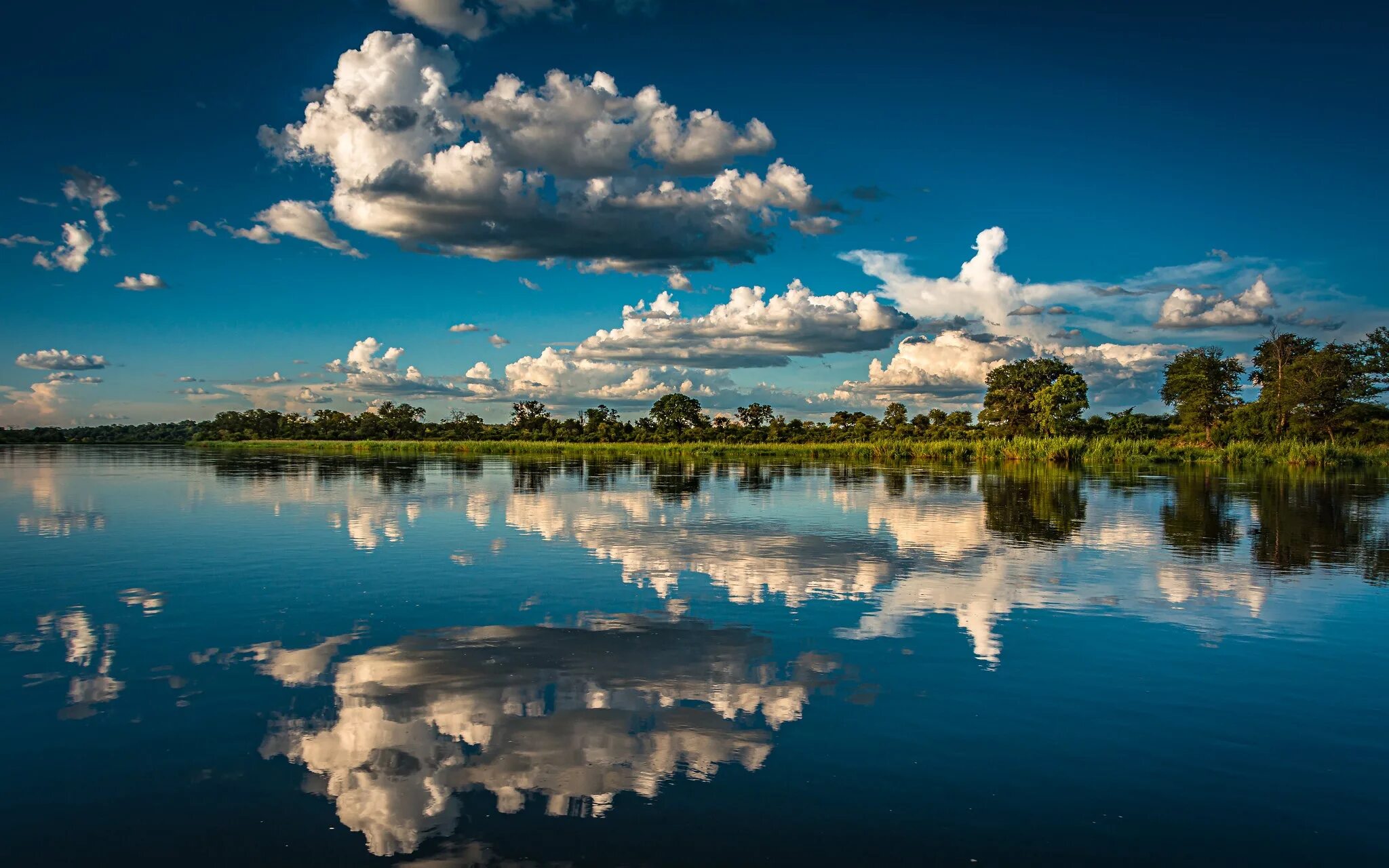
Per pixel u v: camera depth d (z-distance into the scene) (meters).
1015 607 14.63
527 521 27.12
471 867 6.15
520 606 14.52
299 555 19.98
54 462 75.69
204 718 9.06
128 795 7.27
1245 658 11.61
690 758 8.09
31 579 16.88
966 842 6.61
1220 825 6.95
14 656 11.36
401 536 23.39
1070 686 10.36
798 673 10.76
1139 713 9.47
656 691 10.02
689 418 173.62
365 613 13.97
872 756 8.19
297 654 11.52
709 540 22.72
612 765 7.92
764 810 7.07
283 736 8.57
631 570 18.08
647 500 35.50
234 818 6.89
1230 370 109.44
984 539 23.28
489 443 151.38
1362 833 6.84
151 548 21.12
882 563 19.16
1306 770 8.04
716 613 14.06
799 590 16.02
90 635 12.49
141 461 79.88
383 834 6.61
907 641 12.34
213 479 49.34
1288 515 30.08
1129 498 38.03
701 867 6.17
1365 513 31.14
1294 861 6.40
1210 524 27.20
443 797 7.27
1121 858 6.39
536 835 6.61
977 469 68.44
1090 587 16.42
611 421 167.12
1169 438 126.06
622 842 6.52
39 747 8.28
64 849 6.41
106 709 9.33
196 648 11.81
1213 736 8.81
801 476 55.84
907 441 106.69
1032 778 7.75
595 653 11.59
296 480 48.34
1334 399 95.81
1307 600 15.34
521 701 9.64
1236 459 78.69
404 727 8.82
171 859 6.27
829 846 6.50
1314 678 10.76
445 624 13.24
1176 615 14.09
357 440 188.25
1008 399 127.38
